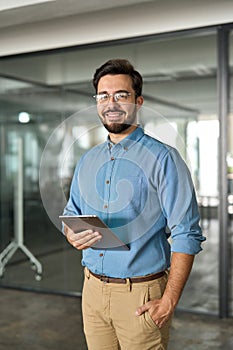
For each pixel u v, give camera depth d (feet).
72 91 14.53
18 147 15.52
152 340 5.34
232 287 12.67
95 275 5.55
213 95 12.68
